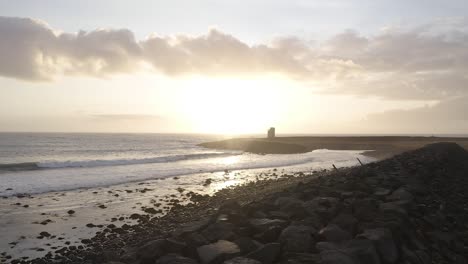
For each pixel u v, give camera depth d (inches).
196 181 842.2
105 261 287.3
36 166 1034.7
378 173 563.8
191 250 265.7
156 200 605.9
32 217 483.5
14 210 519.2
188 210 515.2
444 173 626.5
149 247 266.5
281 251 250.4
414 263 250.8
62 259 328.2
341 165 1216.8
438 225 331.0
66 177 839.1
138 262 257.6
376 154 1582.2
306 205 354.6
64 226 444.8
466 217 372.2
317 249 248.5
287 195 435.5
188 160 1416.1
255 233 297.6
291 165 1252.5
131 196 639.8
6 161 1331.2
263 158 1541.6
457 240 307.7
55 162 1077.8
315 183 523.5
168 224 428.8
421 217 338.0
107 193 662.5
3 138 3809.1
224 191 674.8
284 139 2687.0
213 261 241.1
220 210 362.0
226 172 1032.8
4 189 671.8
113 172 952.3
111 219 478.9
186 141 3934.5
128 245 350.0
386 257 244.7
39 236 402.9
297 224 300.4
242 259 234.8
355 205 345.4
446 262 266.5
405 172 579.8
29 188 687.1
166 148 2322.8
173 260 239.9
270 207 372.2
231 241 277.1
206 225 323.9
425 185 484.7
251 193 603.2
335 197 405.7
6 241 385.1
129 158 1389.0
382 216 307.1
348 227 294.4
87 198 614.2
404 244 273.4
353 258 226.8
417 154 905.5
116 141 3526.1
